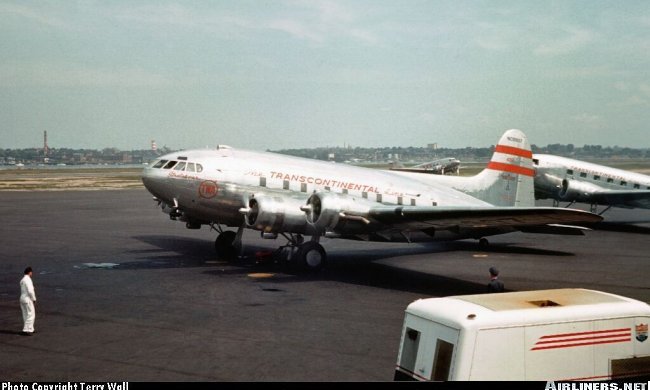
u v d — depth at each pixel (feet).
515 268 78.79
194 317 50.72
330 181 79.05
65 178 395.34
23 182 336.90
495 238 115.75
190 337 44.65
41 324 48.11
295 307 54.75
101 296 59.00
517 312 25.82
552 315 25.89
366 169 86.33
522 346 25.23
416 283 67.46
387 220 68.74
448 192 87.30
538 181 137.28
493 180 94.22
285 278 69.67
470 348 24.59
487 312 25.75
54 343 42.83
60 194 238.68
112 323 48.55
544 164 137.18
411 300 58.18
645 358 27.07
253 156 78.64
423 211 64.80
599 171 138.92
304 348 42.14
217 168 74.74
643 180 139.85
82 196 227.20
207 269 75.51
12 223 133.28
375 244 104.37
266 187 76.18
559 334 25.76
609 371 26.48
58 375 36.01
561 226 79.87
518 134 96.07
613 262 84.38
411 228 71.92
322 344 43.14
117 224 133.49
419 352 27.09
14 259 83.35
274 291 62.03
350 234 71.31
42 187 289.12
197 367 37.78
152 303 55.93
